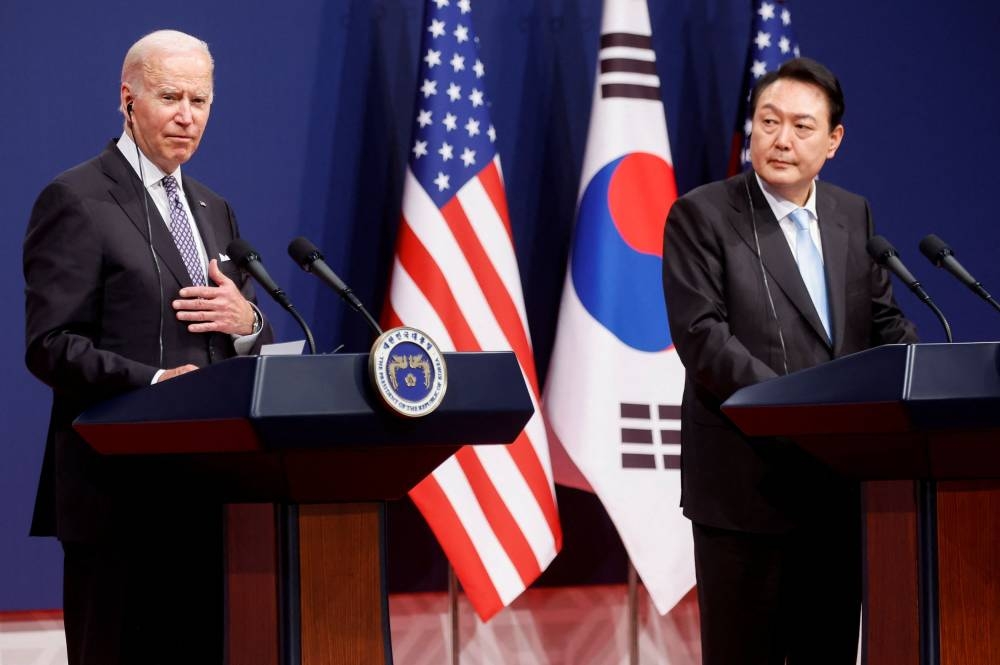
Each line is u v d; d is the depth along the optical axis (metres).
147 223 7.25
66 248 6.97
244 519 5.80
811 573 7.96
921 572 5.94
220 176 11.62
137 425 5.52
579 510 12.45
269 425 5.09
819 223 8.45
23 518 11.05
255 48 11.73
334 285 6.29
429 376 5.41
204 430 5.29
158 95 7.41
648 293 11.36
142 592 6.73
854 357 5.87
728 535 7.88
